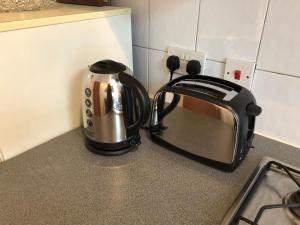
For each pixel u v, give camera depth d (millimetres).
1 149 714
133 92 681
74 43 792
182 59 893
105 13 843
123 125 725
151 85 1038
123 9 897
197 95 669
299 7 641
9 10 802
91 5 938
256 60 752
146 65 1019
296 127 751
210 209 581
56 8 885
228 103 632
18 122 728
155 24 923
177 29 876
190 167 711
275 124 788
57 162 731
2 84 666
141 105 677
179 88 705
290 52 691
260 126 820
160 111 750
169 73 955
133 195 621
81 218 562
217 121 652
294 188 619
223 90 704
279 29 688
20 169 705
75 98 854
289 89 726
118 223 550
